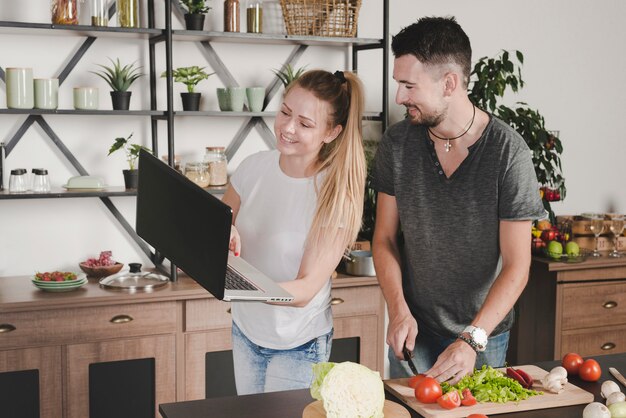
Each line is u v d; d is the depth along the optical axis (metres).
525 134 3.68
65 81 3.38
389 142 2.31
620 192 4.41
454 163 2.18
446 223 2.21
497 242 2.19
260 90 3.47
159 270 3.48
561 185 3.86
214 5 3.56
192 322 3.17
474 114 2.14
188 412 1.66
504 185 2.11
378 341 3.44
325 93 2.00
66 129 3.39
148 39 3.45
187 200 1.68
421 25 2.06
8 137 3.31
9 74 3.09
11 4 3.26
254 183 2.21
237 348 2.28
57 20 3.12
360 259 3.37
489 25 4.01
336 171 2.04
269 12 3.62
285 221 2.14
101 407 3.11
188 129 3.57
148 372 3.16
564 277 3.64
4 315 2.92
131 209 3.54
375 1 3.79
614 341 3.77
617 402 1.66
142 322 3.10
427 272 2.28
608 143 4.33
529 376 1.85
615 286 3.73
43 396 3.00
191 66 3.51
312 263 2.04
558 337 3.64
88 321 3.03
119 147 3.32
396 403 1.74
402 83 2.08
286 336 2.18
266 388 2.25
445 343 2.32
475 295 2.25
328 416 1.51
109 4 3.43
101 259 3.34
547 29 4.12
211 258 1.58
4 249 3.37
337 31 3.52
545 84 4.16
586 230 4.04
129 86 3.41
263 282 1.80
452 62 2.04
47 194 3.07
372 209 3.60
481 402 1.72
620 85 4.32
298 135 2.02
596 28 4.22
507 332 2.34
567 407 1.75
